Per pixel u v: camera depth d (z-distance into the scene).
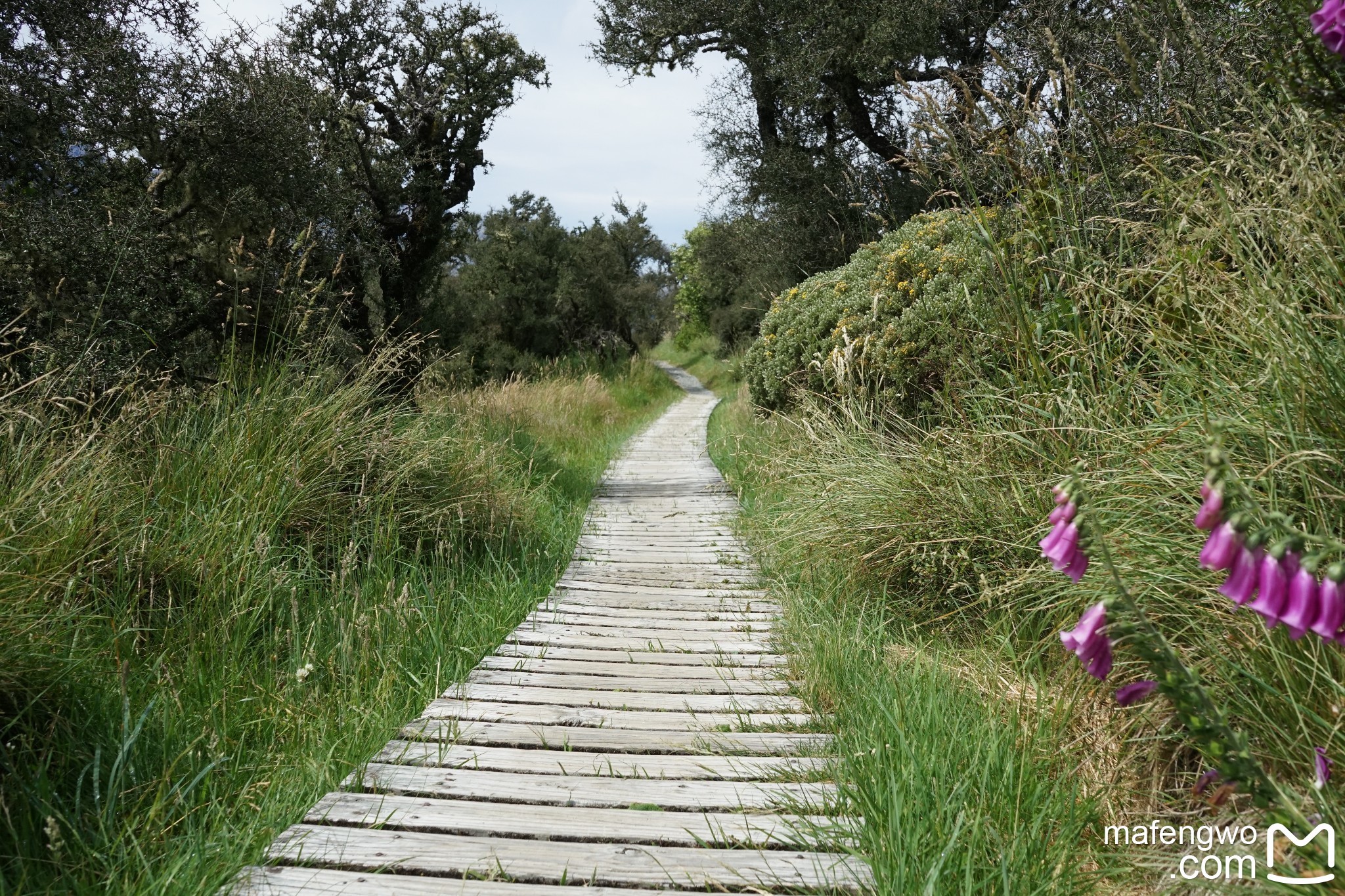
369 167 13.79
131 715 3.21
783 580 5.87
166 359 7.46
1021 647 3.86
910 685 3.56
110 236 7.02
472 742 3.55
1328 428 2.78
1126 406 4.08
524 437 11.62
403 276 15.12
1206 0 5.32
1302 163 3.22
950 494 4.77
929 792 2.68
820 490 5.86
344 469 5.83
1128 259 4.79
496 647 4.94
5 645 2.95
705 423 21.64
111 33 7.77
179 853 2.53
